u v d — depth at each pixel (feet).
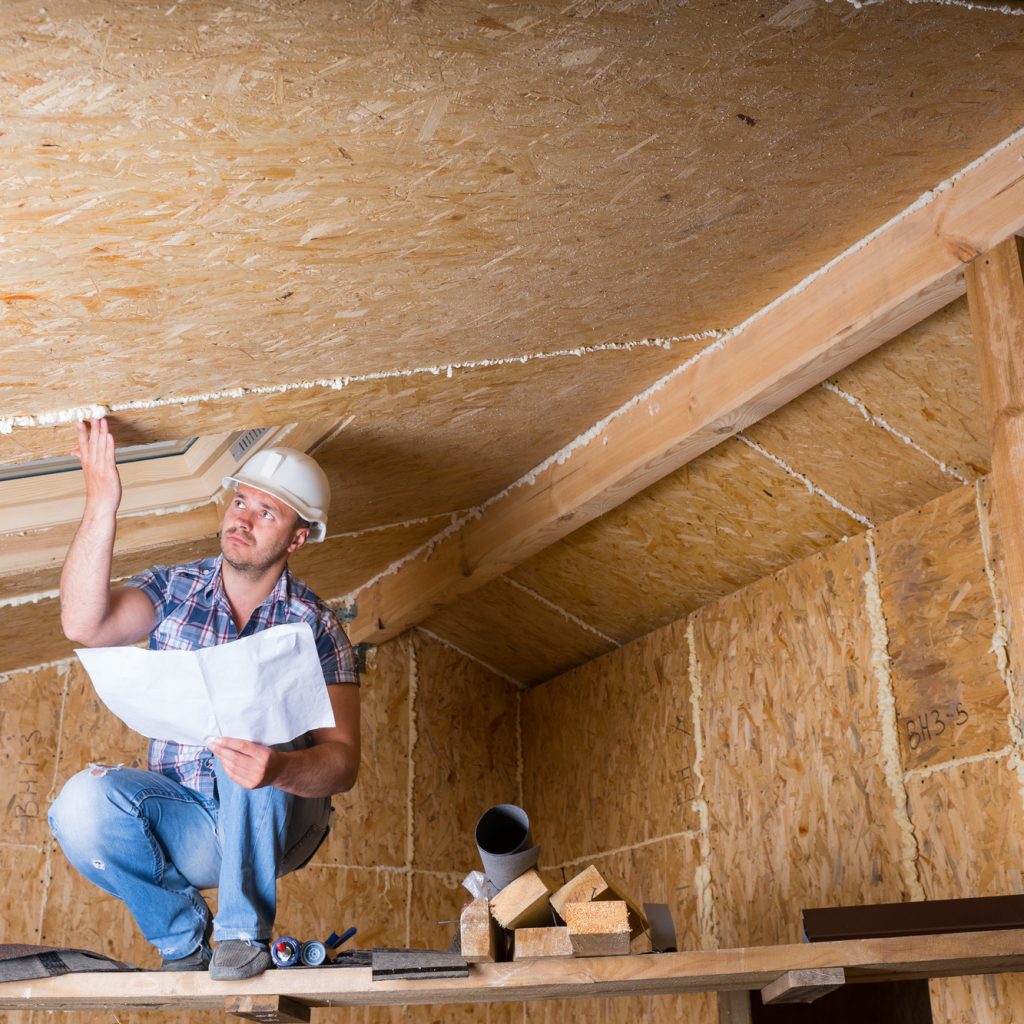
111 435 7.93
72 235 5.67
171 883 8.09
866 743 11.07
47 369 7.07
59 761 13.10
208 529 10.61
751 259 7.97
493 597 14.82
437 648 16.21
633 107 5.72
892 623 11.05
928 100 6.28
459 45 4.90
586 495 10.84
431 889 14.93
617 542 12.89
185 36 4.43
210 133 5.10
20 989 7.78
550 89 5.39
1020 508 6.73
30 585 10.78
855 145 6.63
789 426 10.44
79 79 4.54
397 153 5.62
